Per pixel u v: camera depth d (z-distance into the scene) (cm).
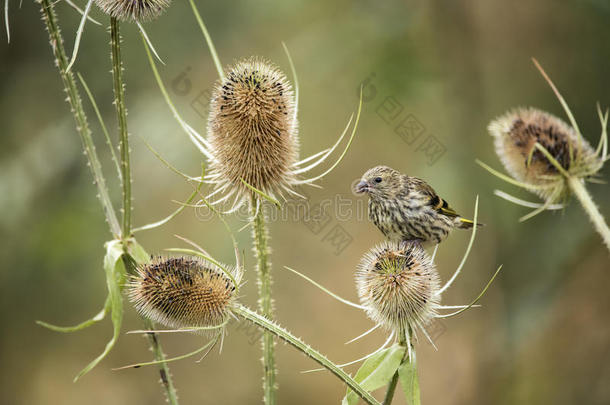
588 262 1186
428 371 1398
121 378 1487
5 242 1229
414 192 834
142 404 1456
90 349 1461
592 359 1165
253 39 1352
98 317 532
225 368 1494
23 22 1262
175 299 509
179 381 1480
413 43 1238
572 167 632
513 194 1213
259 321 508
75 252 1251
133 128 1205
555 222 1195
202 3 1333
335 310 1562
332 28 1270
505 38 1246
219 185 616
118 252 556
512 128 696
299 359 1530
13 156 1238
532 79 1233
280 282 1564
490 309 1273
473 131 1233
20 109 1274
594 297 1176
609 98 1185
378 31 1237
